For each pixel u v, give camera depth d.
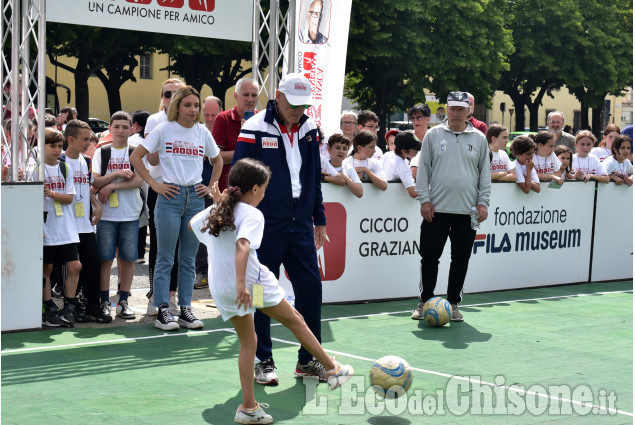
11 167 7.05
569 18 36.41
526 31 37.06
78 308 7.61
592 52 37.22
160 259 7.13
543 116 58.75
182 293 7.27
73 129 7.19
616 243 10.71
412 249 9.05
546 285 10.12
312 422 4.77
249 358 4.73
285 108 5.59
